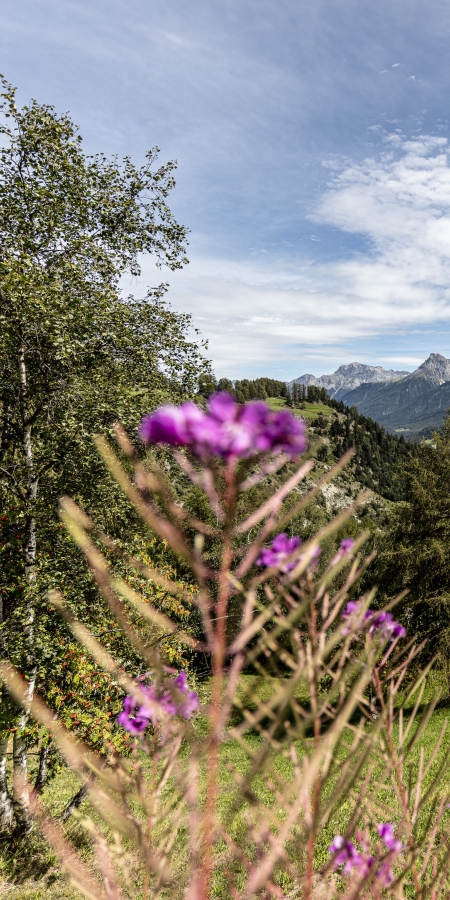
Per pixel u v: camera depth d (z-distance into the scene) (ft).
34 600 22.25
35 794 23.65
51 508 25.70
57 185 28.78
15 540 24.84
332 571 2.43
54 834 3.25
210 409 1.82
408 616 50.90
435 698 3.97
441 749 25.07
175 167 32.81
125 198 31.86
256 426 1.76
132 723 3.11
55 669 20.89
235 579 2.14
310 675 2.42
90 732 19.88
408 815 4.12
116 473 1.97
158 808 2.80
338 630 2.64
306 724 2.37
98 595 23.76
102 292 30.04
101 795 2.88
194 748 2.43
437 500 56.39
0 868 20.25
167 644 17.58
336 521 2.35
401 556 53.98
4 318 22.74
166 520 2.02
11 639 22.06
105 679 21.25
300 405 447.83
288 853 2.79
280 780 2.77
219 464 1.86
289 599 2.38
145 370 32.19
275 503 2.11
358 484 276.21
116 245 32.63
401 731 4.07
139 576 20.38
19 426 28.02
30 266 23.90
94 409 25.00
